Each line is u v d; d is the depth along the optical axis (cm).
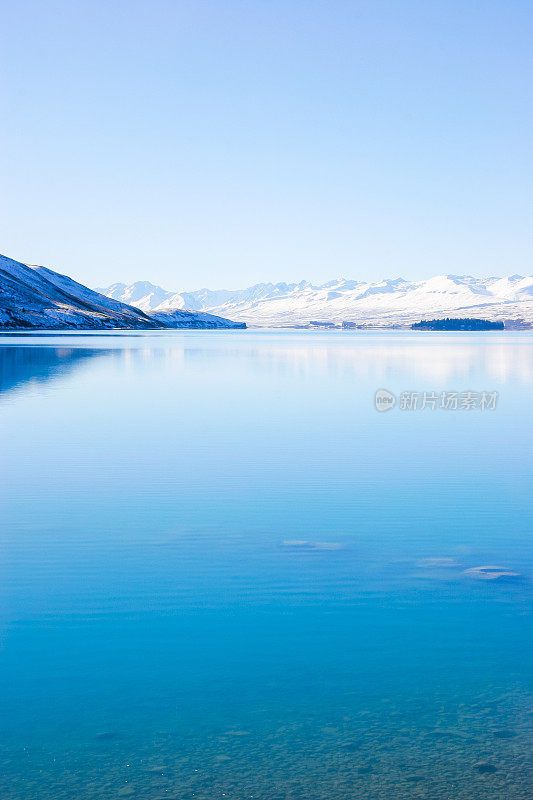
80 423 4025
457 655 1215
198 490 2416
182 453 3106
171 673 1158
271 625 1332
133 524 1988
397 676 1148
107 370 8256
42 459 2966
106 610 1402
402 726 1015
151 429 3809
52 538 1866
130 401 5150
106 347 14625
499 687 1113
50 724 1023
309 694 1095
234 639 1277
